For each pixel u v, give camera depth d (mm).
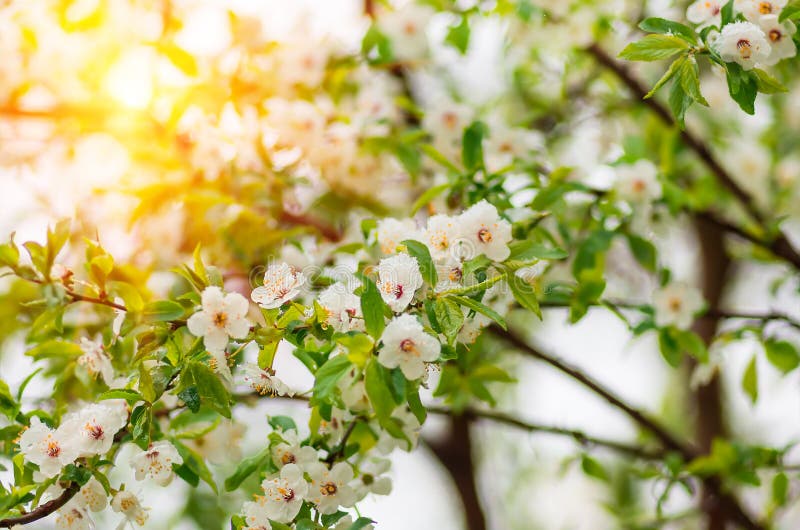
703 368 1267
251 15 1255
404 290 1043
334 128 1271
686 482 1275
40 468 1063
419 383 1040
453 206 1189
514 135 1292
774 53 1072
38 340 1169
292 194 1258
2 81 1231
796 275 1301
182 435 1129
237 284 1224
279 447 1083
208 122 1249
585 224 1249
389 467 1129
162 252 1231
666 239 1313
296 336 1052
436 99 1297
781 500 1281
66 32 1235
